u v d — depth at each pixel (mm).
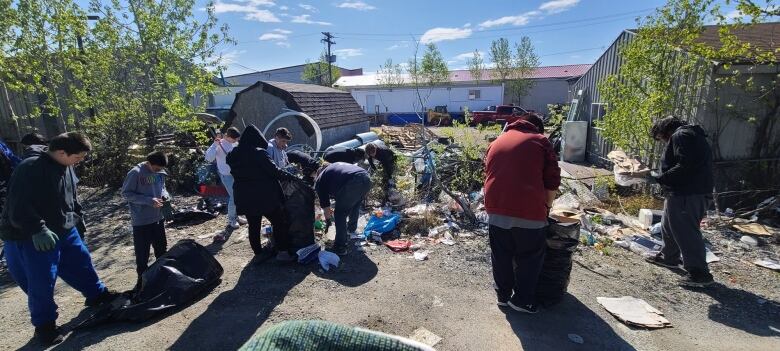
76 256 3545
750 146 7125
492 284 4062
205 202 6875
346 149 5773
